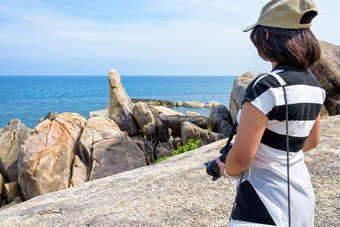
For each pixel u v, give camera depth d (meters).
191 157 5.34
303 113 1.27
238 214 1.45
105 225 3.18
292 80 1.25
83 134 8.75
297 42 1.28
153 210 3.33
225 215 2.98
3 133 10.73
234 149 1.25
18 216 3.92
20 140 10.53
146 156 10.40
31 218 3.77
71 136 8.93
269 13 1.33
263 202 1.32
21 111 41.00
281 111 1.21
